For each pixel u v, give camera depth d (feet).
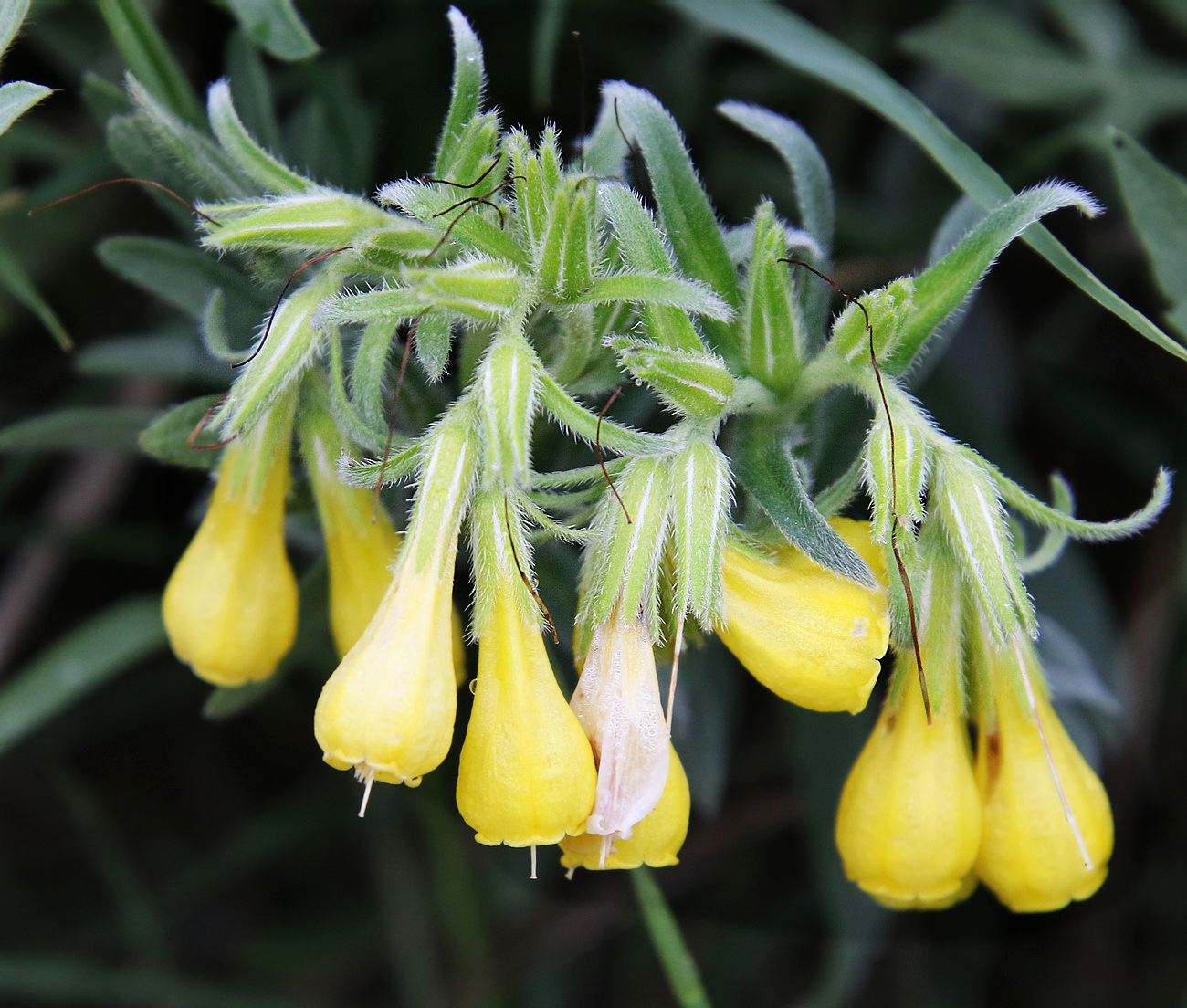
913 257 0.70
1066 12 0.70
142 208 0.72
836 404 0.55
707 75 0.72
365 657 0.45
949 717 0.49
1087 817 0.49
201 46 0.71
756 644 0.47
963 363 0.70
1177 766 0.73
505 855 0.70
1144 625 0.72
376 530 0.50
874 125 0.73
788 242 0.50
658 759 0.46
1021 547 0.49
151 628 0.64
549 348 0.50
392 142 0.69
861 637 0.47
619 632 0.47
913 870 0.48
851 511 0.55
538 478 0.47
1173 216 0.55
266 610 0.50
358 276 0.51
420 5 0.69
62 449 0.73
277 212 0.46
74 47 0.69
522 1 0.69
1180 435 0.73
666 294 0.46
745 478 0.49
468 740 0.46
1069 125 0.71
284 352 0.46
